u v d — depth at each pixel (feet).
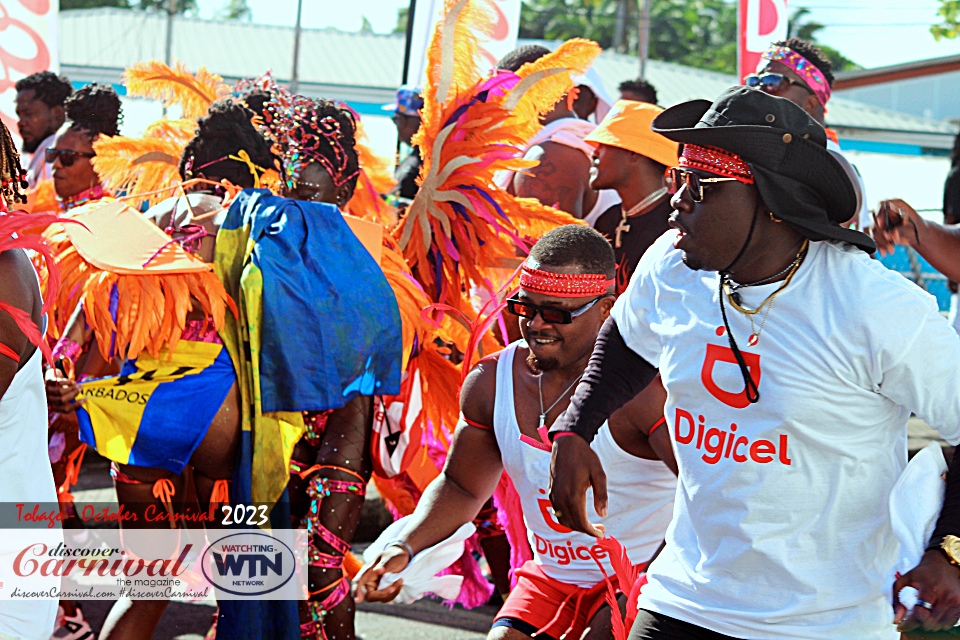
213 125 13.01
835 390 6.59
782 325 6.69
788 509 6.82
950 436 6.67
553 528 9.01
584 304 8.65
